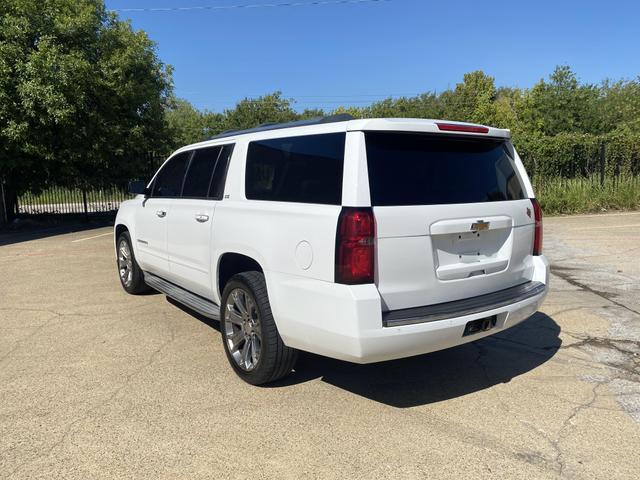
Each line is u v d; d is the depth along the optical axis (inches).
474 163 151.4
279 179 152.6
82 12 605.9
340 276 126.3
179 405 146.9
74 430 133.1
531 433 132.0
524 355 185.3
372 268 126.0
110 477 113.8
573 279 294.8
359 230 124.7
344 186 129.3
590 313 231.8
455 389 158.4
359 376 168.2
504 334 207.5
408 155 137.4
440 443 127.5
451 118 1764.3
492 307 142.1
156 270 234.4
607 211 626.8
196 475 114.7
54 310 241.9
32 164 617.6
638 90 1320.1
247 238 156.3
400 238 129.5
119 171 704.4
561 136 654.5
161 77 775.1
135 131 672.4
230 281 163.6
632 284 281.7
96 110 634.2
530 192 169.3
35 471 115.6
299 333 138.9
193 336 205.2
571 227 501.0
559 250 382.6
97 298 263.6
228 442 127.9
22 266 353.4
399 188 132.6
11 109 541.0
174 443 127.3
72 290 281.1
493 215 148.5
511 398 151.8
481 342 199.2
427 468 117.3
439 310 134.8
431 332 130.0
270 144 160.7
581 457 121.3
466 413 143.0
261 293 151.6
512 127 1341.0
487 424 136.8
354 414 142.4
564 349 190.2
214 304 193.2
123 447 125.4
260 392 155.6
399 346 127.7
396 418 140.3
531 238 165.8
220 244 171.3
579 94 1307.8
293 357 152.7
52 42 571.5
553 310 237.3
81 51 594.9
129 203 265.9
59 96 538.0
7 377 165.6
